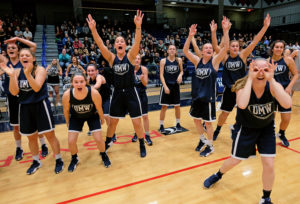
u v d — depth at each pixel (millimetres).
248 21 23953
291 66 3430
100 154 3250
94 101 2781
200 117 3246
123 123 5188
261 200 2184
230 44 3619
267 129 2092
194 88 3246
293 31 18594
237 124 2219
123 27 16062
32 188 2629
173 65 4117
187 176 2801
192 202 2301
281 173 2812
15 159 3414
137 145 3861
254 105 1948
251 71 1864
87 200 2377
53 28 14461
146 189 2545
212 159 3254
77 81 2584
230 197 2373
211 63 3092
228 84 3705
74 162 3088
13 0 16359
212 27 3627
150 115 5805
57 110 6391
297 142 3783
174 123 5043
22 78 2695
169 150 3604
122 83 3092
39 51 11250
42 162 3293
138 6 19703
